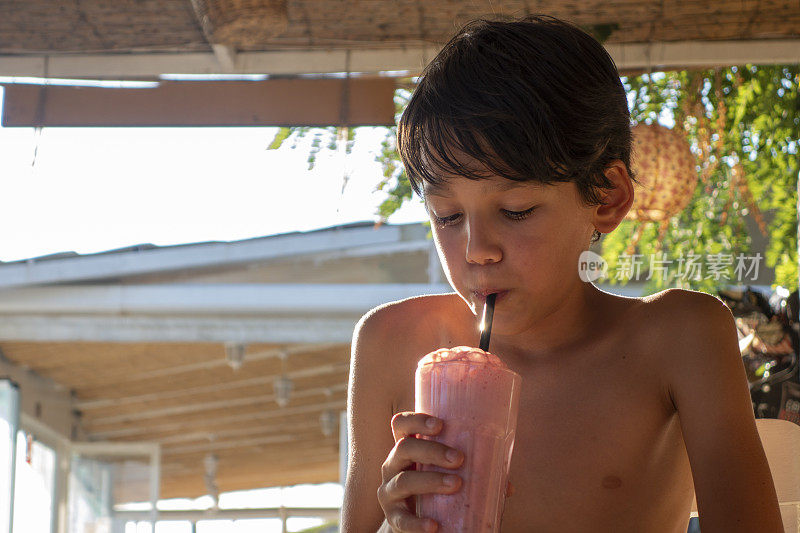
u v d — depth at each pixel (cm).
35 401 891
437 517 101
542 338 137
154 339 676
